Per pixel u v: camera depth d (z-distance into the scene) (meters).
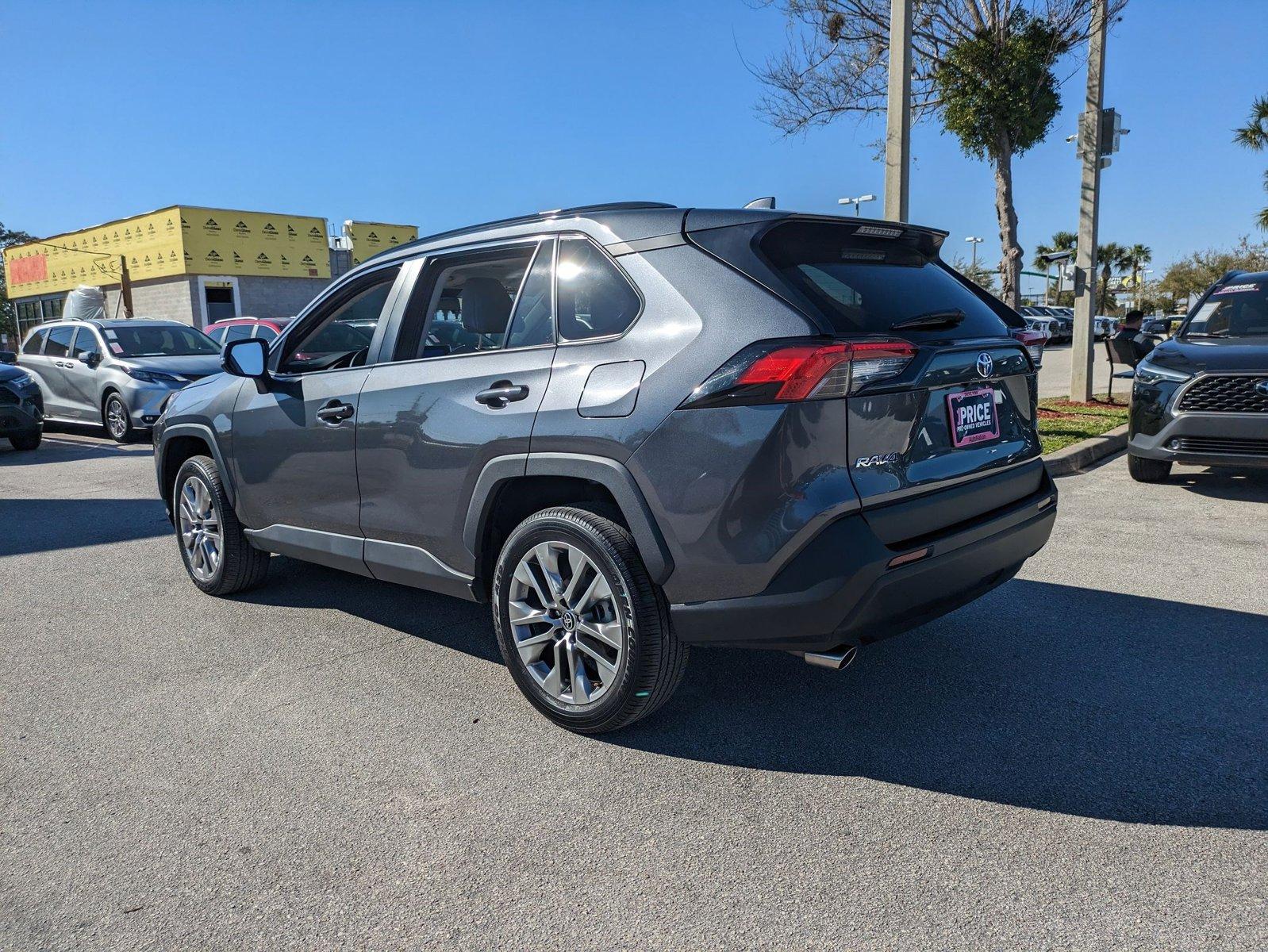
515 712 3.40
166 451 5.09
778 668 3.74
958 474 2.98
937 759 2.97
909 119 8.02
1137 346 8.28
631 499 2.87
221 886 2.38
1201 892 2.25
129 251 35.16
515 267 3.44
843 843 2.51
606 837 2.57
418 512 3.56
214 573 4.84
